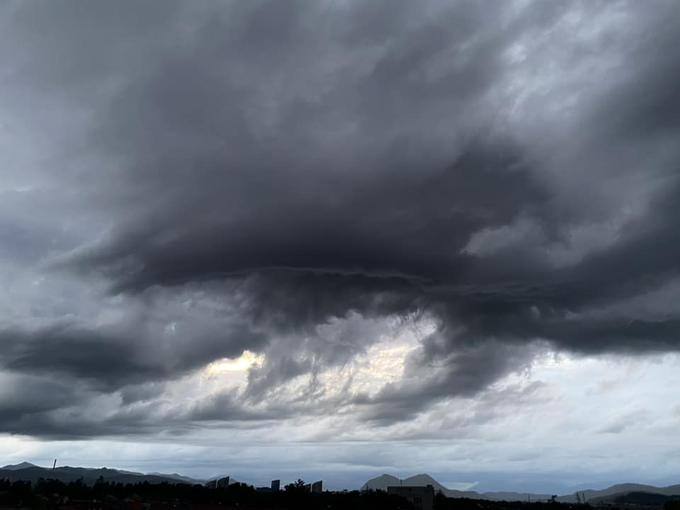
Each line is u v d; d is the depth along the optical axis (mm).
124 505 139500
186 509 143500
